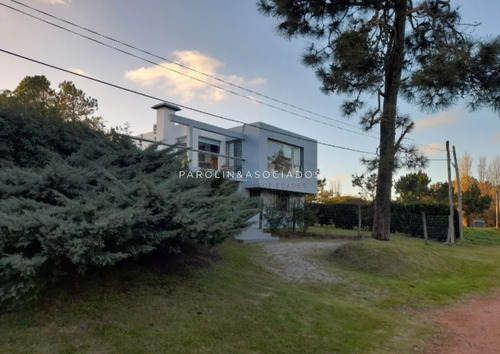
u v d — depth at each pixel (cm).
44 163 571
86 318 374
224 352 349
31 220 346
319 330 434
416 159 1060
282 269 745
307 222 1459
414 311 550
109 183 498
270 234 1247
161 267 548
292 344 386
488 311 566
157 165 657
